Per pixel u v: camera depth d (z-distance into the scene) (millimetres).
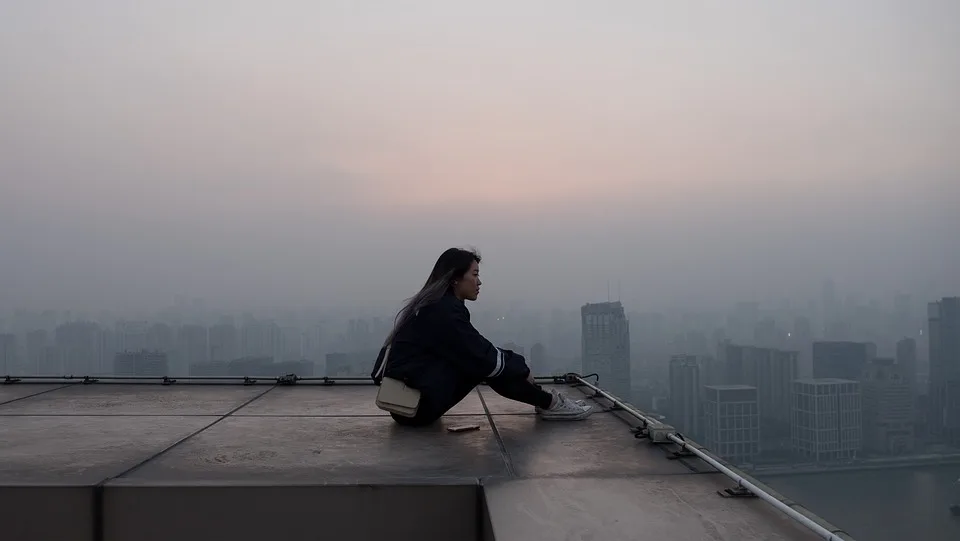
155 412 4195
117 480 2482
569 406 3822
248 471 2662
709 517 2168
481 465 2805
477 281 3826
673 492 2438
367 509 2438
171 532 2400
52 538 2379
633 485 2520
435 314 3594
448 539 2459
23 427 3682
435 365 3621
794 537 2000
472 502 2475
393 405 3539
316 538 2422
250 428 3668
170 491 2402
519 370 3664
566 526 2090
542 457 2961
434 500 2465
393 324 3811
